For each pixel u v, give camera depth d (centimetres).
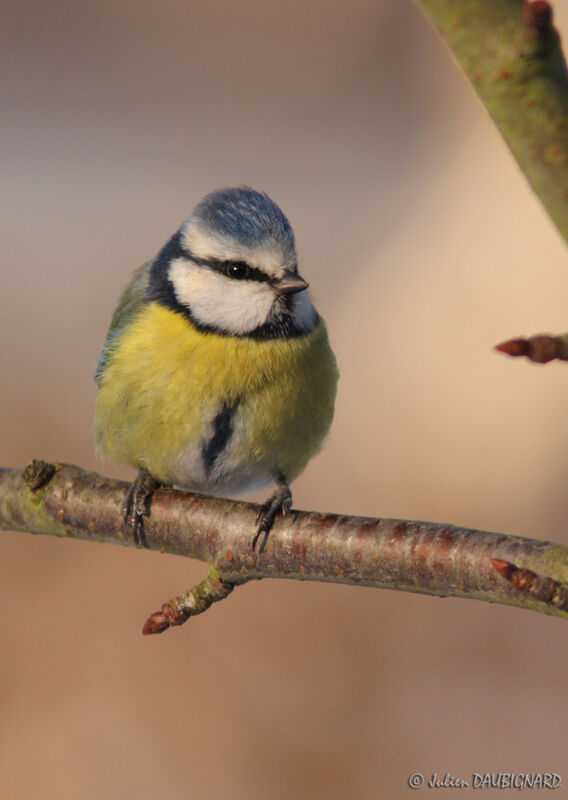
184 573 1196
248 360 699
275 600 1180
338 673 1094
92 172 1920
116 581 1186
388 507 1271
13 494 657
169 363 700
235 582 573
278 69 2191
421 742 1013
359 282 1512
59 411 1344
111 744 1019
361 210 1692
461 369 1367
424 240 1536
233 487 770
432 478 1295
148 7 2383
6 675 1082
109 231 1717
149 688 1078
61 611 1146
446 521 1256
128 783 982
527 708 1052
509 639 1134
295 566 547
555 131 252
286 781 985
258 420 712
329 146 1948
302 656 1109
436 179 1641
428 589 495
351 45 2172
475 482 1282
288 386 711
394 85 2031
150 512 612
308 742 1016
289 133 2020
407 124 1888
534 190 265
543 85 249
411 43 2042
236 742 1028
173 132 2078
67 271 1593
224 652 1119
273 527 558
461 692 1062
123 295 809
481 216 1517
